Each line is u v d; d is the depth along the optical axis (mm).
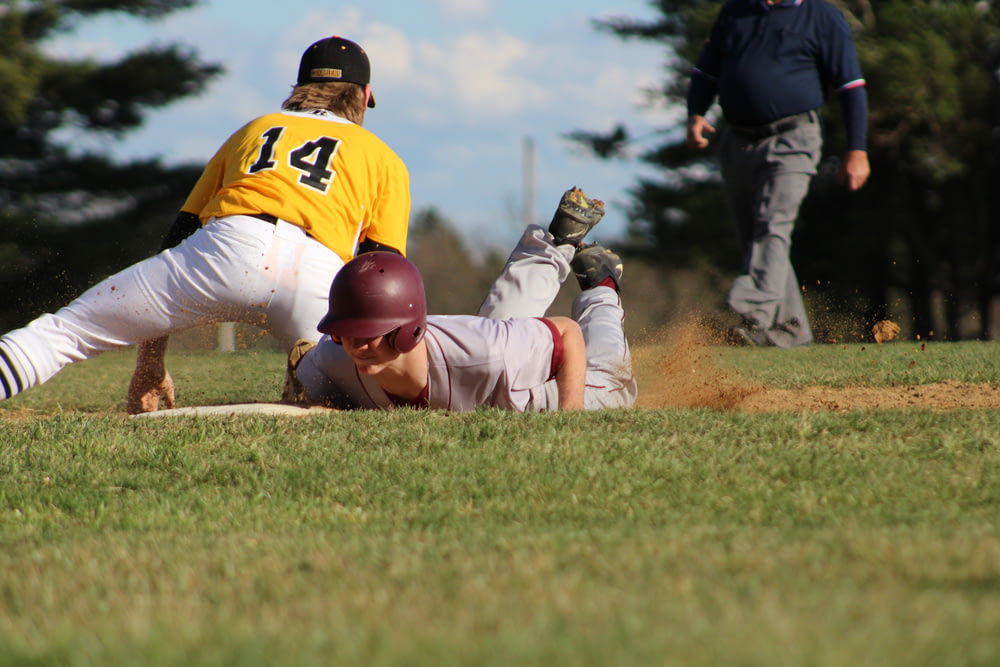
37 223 90125
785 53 29312
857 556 6441
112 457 11008
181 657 4715
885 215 89812
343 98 16656
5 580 6414
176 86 94188
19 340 14367
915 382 18422
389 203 16062
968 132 81375
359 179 15602
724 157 31203
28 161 94000
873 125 82188
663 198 100188
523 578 6043
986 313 97375
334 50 16828
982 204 89938
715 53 30750
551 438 11227
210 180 16109
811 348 27453
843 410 14898
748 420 12289
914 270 95000
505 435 11539
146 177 95375
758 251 29656
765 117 29469
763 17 29547
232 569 6559
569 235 17422
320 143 15609
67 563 6895
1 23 86688
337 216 15352
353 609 5473
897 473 9562
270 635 5004
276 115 16156
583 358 14367
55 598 5945
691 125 31656
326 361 14180
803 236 94062
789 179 29578
